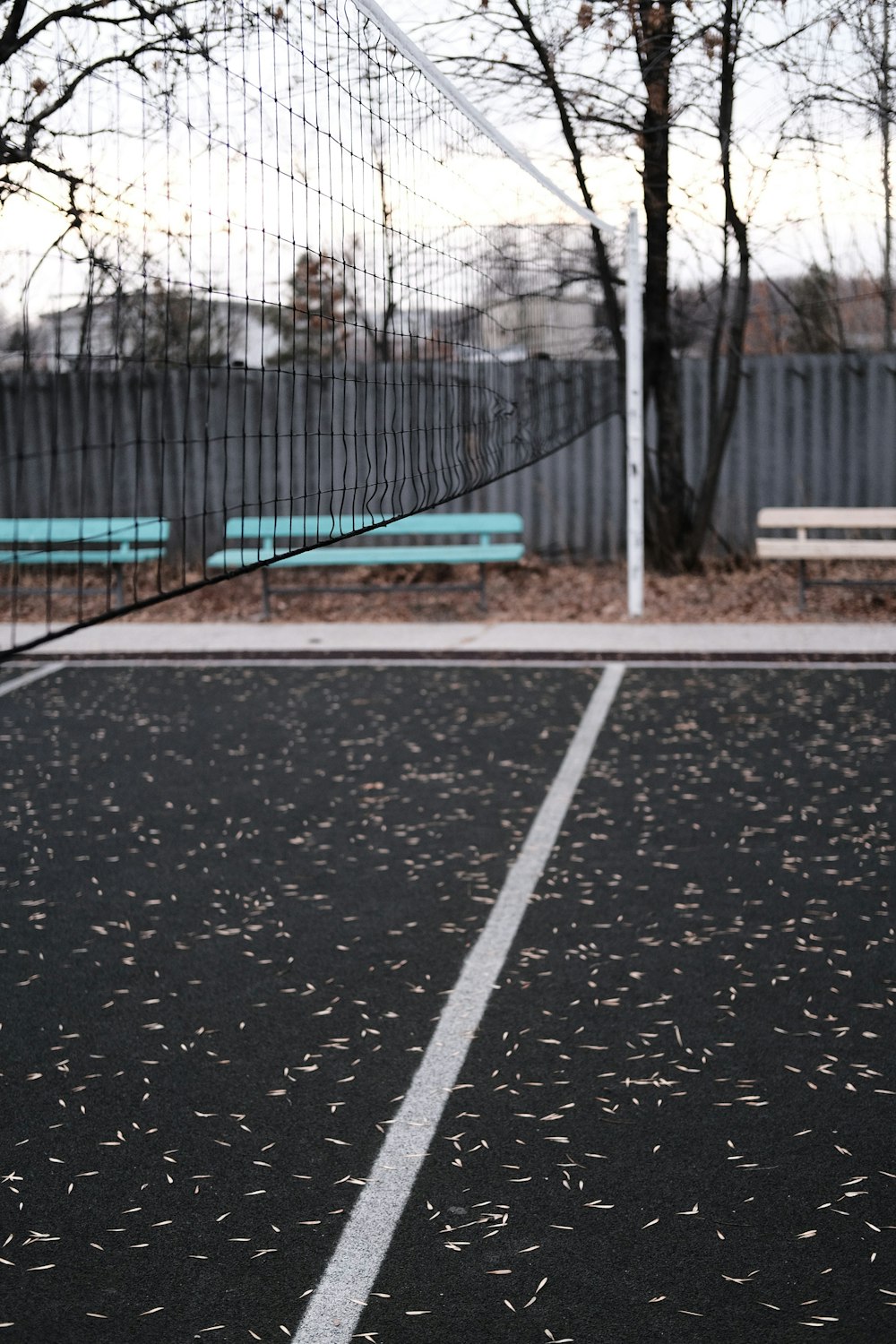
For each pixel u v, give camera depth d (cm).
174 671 1019
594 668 993
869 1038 399
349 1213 314
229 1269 294
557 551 1444
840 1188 320
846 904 511
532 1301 282
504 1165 333
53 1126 356
